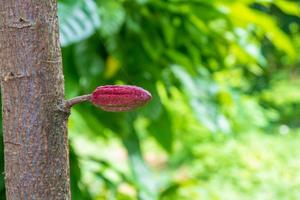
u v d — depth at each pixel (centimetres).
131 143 217
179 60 212
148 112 209
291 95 757
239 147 638
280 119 793
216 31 220
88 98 108
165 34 206
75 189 178
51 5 108
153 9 199
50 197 108
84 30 159
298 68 802
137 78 207
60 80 109
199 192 486
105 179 212
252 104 642
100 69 193
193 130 614
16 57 106
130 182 215
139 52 205
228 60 256
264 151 636
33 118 107
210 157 632
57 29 109
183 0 196
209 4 200
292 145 678
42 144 107
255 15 205
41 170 107
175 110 256
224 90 229
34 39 106
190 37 214
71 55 181
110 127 211
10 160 108
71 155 185
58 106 108
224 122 226
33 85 107
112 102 108
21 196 107
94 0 179
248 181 591
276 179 592
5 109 108
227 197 568
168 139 229
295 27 516
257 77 644
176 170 685
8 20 106
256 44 257
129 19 192
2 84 108
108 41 187
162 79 213
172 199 242
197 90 216
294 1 298
